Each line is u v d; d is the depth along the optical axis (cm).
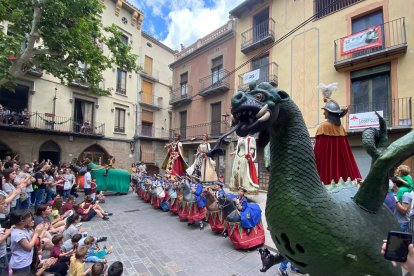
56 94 1664
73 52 910
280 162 169
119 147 2041
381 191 172
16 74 813
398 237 135
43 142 1595
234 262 494
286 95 171
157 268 476
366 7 1091
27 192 694
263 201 865
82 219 805
